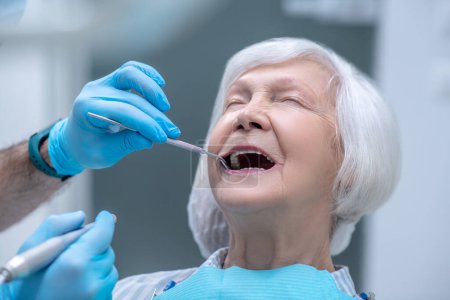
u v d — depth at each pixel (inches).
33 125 68.9
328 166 40.9
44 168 45.0
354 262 90.2
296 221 40.0
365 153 41.1
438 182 87.1
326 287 37.9
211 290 38.6
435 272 88.2
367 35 86.8
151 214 86.9
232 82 45.7
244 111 40.4
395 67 86.5
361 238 89.9
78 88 65.1
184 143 40.3
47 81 66.6
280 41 44.7
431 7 84.7
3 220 47.4
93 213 86.2
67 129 42.5
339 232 47.6
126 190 86.7
